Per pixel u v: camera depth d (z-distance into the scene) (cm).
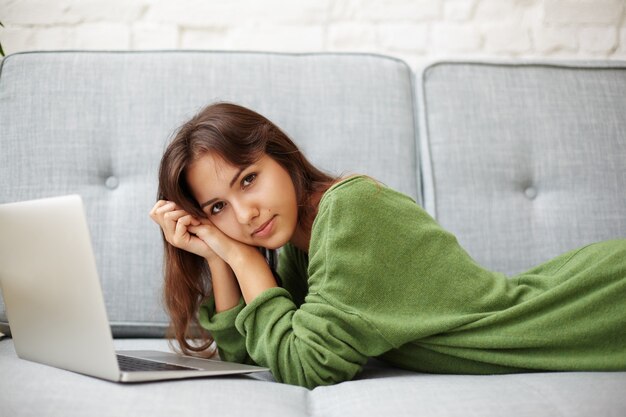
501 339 95
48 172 135
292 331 98
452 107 140
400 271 98
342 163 138
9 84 139
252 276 105
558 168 138
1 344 117
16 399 74
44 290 87
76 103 138
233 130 104
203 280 119
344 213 98
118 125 138
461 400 74
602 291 95
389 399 76
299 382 94
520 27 175
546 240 134
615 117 141
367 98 141
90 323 80
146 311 131
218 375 88
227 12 172
